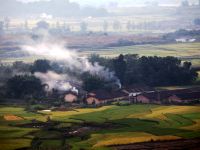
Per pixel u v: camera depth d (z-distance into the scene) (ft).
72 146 547.49
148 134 588.91
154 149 533.14
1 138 576.61
